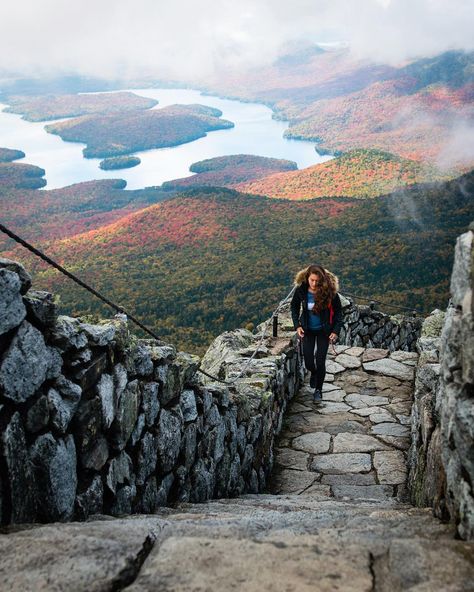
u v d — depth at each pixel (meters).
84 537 1.83
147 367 3.35
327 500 4.21
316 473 5.42
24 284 2.29
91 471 2.72
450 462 2.10
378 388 7.28
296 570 1.62
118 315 3.31
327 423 6.40
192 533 1.99
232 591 1.52
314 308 6.14
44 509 2.32
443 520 2.22
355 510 2.90
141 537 1.88
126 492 3.04
